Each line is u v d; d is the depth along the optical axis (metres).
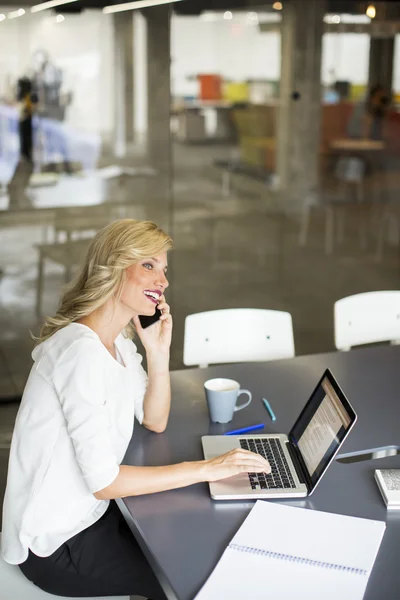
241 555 1.48
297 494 1.70
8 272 4.68
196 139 5.10
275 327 2.85
